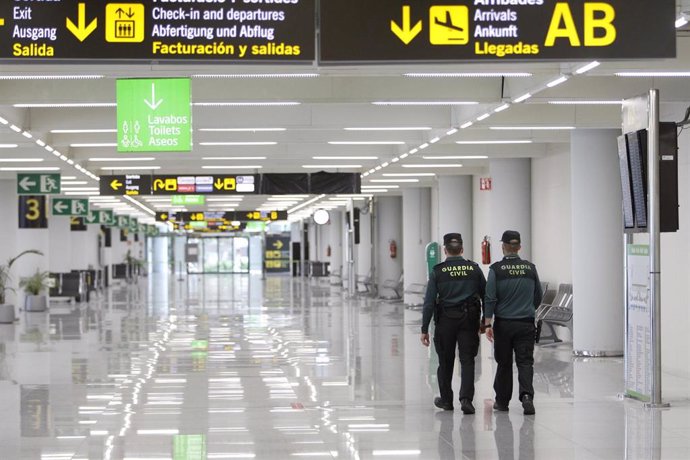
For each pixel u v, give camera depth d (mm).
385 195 43281
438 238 33469
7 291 32969
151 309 36719
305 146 23672
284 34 9117
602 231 19578
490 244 25922
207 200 45250
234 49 9102
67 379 16109
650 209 12773
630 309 13531
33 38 9055
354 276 46562
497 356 12461
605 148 19578
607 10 9258
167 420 12047
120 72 12477
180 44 9094
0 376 16547
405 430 11258
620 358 19156
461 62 9219
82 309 37312
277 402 13445
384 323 28828
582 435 10906
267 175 28156
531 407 12211
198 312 34594
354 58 9125
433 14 9164
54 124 17906
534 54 9234
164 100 13430
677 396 13766
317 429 11359
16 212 33844
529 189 25625
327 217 46031
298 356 19469
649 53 9281
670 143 12812
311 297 46000
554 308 22453
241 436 10961
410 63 9258
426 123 18172
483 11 9211
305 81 14852
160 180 27922
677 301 15844
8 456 10031
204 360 18812
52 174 28266
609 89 14992
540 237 25047
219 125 17891
